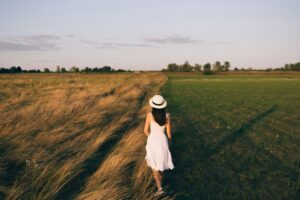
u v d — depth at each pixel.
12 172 5.94
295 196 5.23
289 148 8.41
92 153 7.11
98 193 4.54
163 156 5.03
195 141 8.98
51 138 8.09
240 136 9.81
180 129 10.64
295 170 6.57
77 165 6.18
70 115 11.54
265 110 16.31
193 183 5.72
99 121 10.73
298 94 27.75
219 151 7.98
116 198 4.60
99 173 5.55
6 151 7.04
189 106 17.78
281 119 13.33
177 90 32.31
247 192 5.37
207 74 130.12
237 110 16.23
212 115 14.36
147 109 13.36
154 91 26.31
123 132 9.65
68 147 7.52
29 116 10.66
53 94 20.44
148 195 4.96
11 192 4.79
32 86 31.27
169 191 5.29
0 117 10.28
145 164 5.83
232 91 31.52
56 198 4.88
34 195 4.72
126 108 14.46
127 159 6.23
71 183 5.50
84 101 15.16
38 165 6.03
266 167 6.75
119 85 29.84
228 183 5.77
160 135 5.10
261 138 9.58
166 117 5.15
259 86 42.50
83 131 9.29
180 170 6.42
